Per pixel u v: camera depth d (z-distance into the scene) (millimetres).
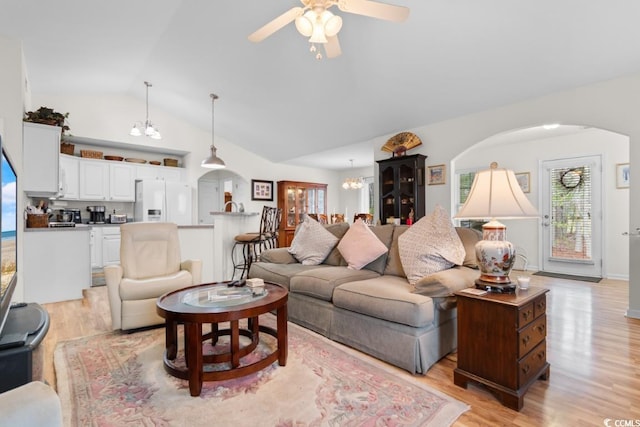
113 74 4625
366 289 2270
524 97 3525
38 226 3643
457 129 4188
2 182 1070
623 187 4766
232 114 5562
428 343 2029
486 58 3082
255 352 2270
